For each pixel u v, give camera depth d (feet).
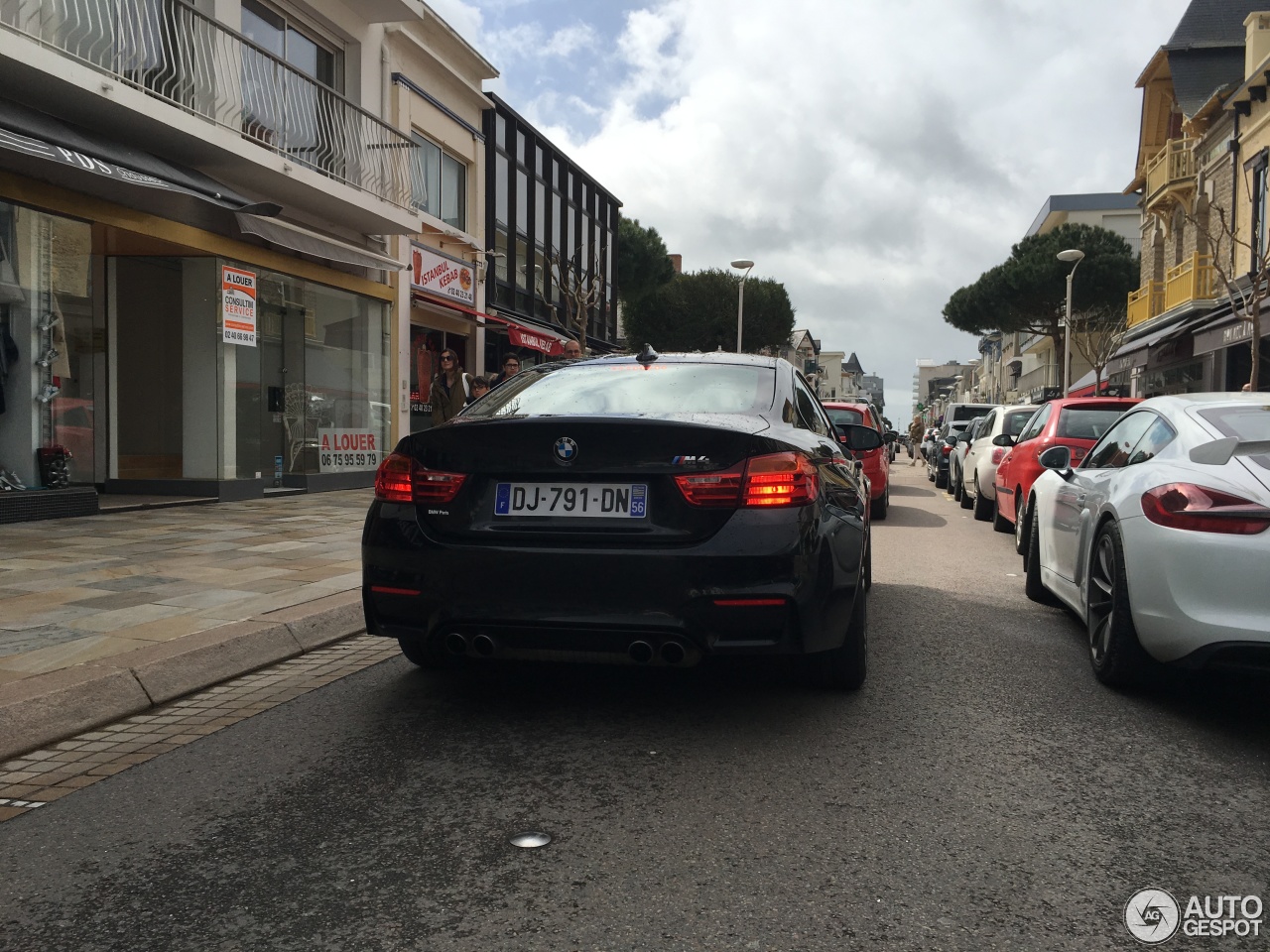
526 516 11.55
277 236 40.50
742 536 11.01
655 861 8.27
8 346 31.45
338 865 8.23
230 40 40.09
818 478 11.91
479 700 13.21
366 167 49.16
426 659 14.57
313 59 48.11
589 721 12.28
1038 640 17.43
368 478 52.90
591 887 7.81
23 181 31.42
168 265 40.50
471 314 65.00
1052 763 10.85
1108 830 9.01
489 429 11.66
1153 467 13.57
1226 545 11.50
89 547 25.31
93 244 37.91
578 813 9.31
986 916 7.36
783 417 13.17
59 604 17.76
